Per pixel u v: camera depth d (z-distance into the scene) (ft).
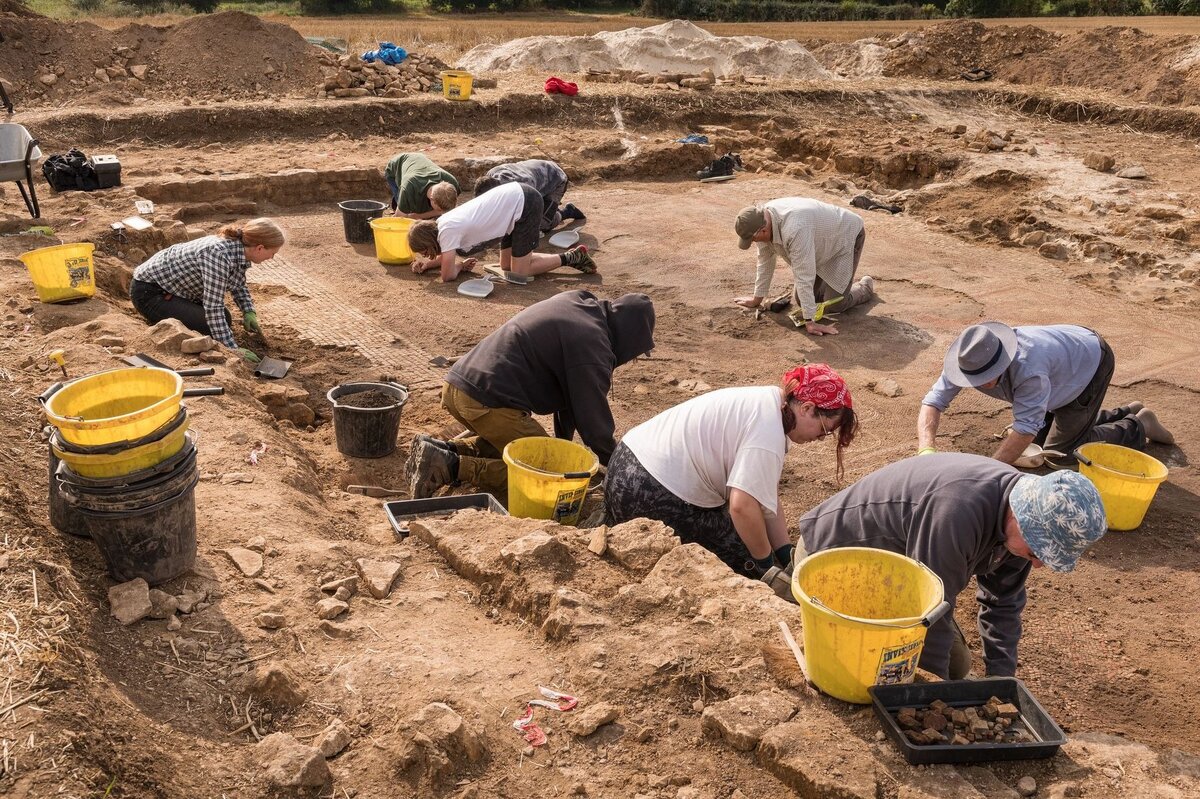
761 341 24.48
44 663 8.32
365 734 8.71
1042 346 16.06
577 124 48.37
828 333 24.75
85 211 28.76
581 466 14.78
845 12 137.49
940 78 65.36
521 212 26.73
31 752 7.38
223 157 38.73
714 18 140.97
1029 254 32.14
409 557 12.02
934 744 8.21
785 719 8.70
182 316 19.86
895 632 8.25
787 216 23.65
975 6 131.95
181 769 7.93
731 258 30.96
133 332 18.37
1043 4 137.69
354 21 117.29
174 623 9.83
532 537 11.59
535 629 10.60
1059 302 27.45
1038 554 8.78
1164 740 11.69
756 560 11.98
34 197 26.58
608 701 9.24
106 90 43.14
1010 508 9.12
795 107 53.78
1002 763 8.32
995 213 35.91
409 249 28.81
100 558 10.66
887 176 43.88
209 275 19.26
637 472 12.74
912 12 137.90
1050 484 8.73
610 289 27.99
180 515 10.21
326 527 13.01
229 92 45.42
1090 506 8.50
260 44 47.75
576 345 14.78
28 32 43.96
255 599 10.53
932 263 30.94
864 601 9.40
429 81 50.06
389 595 11.09
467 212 26.25
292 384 19.67
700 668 9.47
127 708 8.42
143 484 9.72
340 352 22.45
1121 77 59.36
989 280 29.37
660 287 28.30
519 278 27.84
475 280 27.12
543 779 8.34
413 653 9.86
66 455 9.26
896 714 8.64
